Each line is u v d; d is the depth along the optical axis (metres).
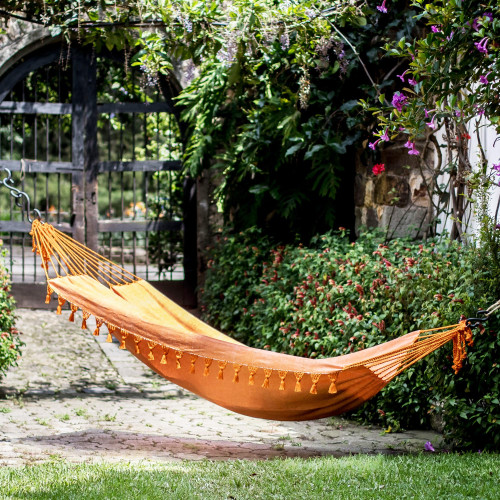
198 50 6.07
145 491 3.51
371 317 5.34
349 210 7.61
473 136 6.06
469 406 4.53
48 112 9.02
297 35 6.33
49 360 7.09
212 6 5.84
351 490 3.59
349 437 4.98
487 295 4.69
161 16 5.77
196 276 9.37
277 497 3.47
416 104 4.66
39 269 11.37
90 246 9.17
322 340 5.64
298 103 7.27
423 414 5.08
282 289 6.56
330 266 5.93
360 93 7.13
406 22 6.74
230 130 7.98
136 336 4.26
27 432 4.84
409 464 4.08
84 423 5.13
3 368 5.98
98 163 9.16
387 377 4.00
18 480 3.66
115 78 9.82
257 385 4.14
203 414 5.54
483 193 5.23
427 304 4.98
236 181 8.02
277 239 7.93
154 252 9.44
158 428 5.08
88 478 3.72
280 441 4.84
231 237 7.95
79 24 5.64
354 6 6.04
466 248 5.41
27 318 8.64
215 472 3.87
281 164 7.62
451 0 4.40
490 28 4.33
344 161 7.54
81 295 4.39
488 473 3.87
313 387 4.02
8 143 15.30
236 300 7.48
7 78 8.86
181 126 9.13
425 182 6.48
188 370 4.28
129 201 18.02
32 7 5.83
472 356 4.47
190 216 9.29
